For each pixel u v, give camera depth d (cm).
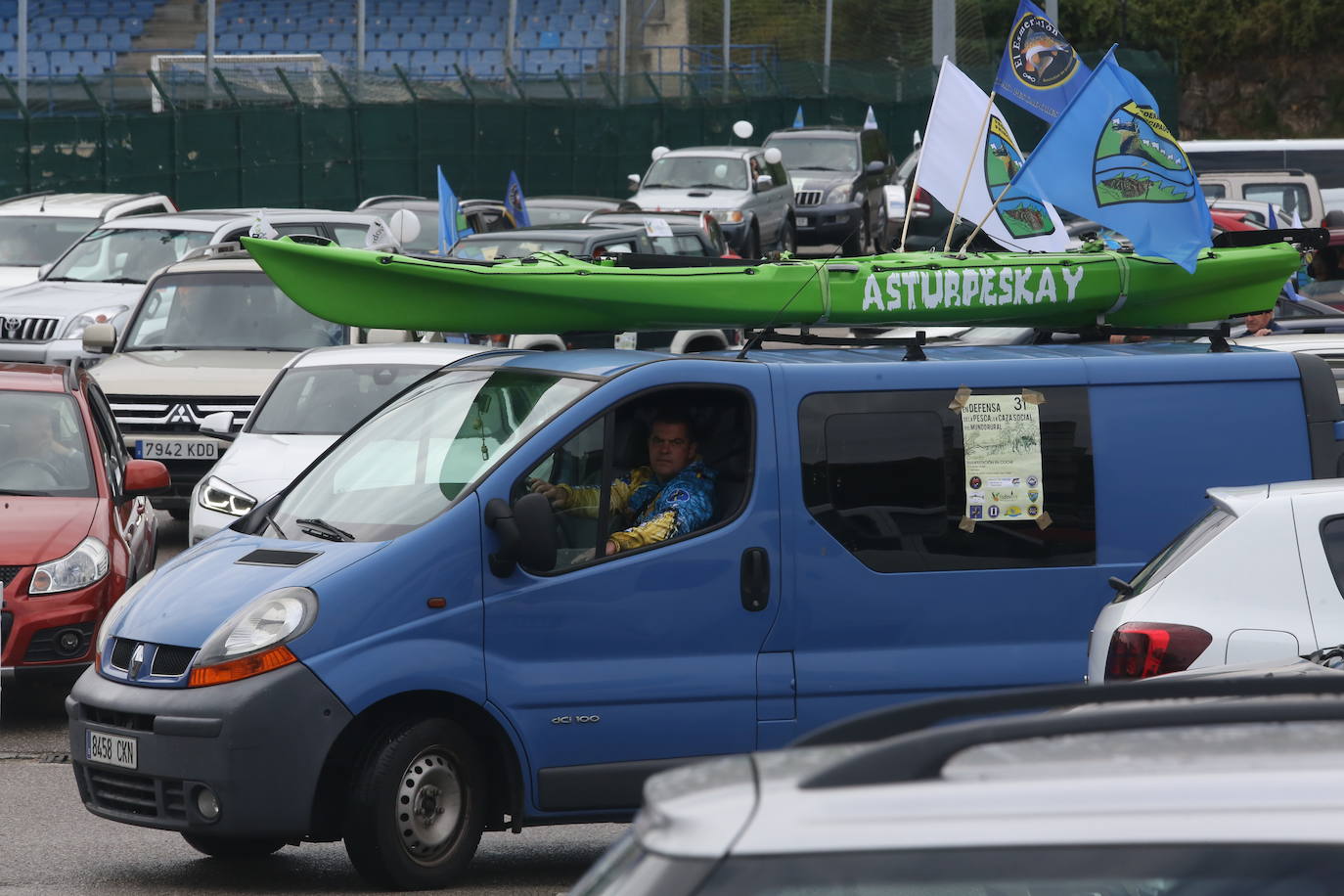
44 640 3559
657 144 16850
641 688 2522
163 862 2711
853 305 3119
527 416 2609
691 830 839
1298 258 3397
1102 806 816
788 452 2614
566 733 2494
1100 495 2730
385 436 2736
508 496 2498
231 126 13512
